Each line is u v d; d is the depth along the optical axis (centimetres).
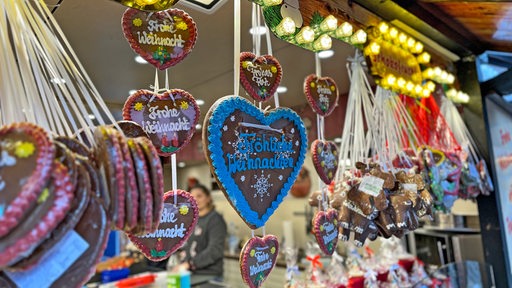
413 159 137
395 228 114
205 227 264
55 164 46
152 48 74
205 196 274
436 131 166
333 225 110
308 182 389
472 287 162
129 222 51
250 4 103
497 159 174
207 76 117
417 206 117
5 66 56
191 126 78
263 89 89
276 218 444
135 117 72
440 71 160
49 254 47
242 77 86
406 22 140
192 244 261
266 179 86
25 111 57
